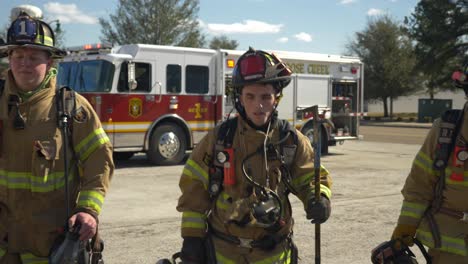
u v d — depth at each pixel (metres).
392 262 2.75
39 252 2.66
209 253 2.52
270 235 2.49
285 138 2.53
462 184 2.57
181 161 12.42
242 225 2.44
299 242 5.82
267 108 2.48
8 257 2.66
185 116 12.10
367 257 5.36
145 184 9.37
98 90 11.06
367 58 46.75
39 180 2.61
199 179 2.57
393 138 22.84
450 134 2.60
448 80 37.25
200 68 12.35
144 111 11.52
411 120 42.72
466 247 2.57
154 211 7.28
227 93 12.76
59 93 2.67
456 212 2.61
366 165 12.45
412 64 44.56
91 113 2.73
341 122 15.23
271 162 2.50
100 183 2.67
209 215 2.58
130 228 6.34
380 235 6.14
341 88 15.09
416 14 36.56
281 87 2.54
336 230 6.32
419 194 2.73
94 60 11.28
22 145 2.60
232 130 2.53
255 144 2.50
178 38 42.91
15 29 2.56
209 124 12.50
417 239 2.77
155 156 11.73
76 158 2.73
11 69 2.65
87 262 2.58
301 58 13.92
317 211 2.46
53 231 2.64
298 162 2.58
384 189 9.14
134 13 41.84
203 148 2.58
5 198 2.63
